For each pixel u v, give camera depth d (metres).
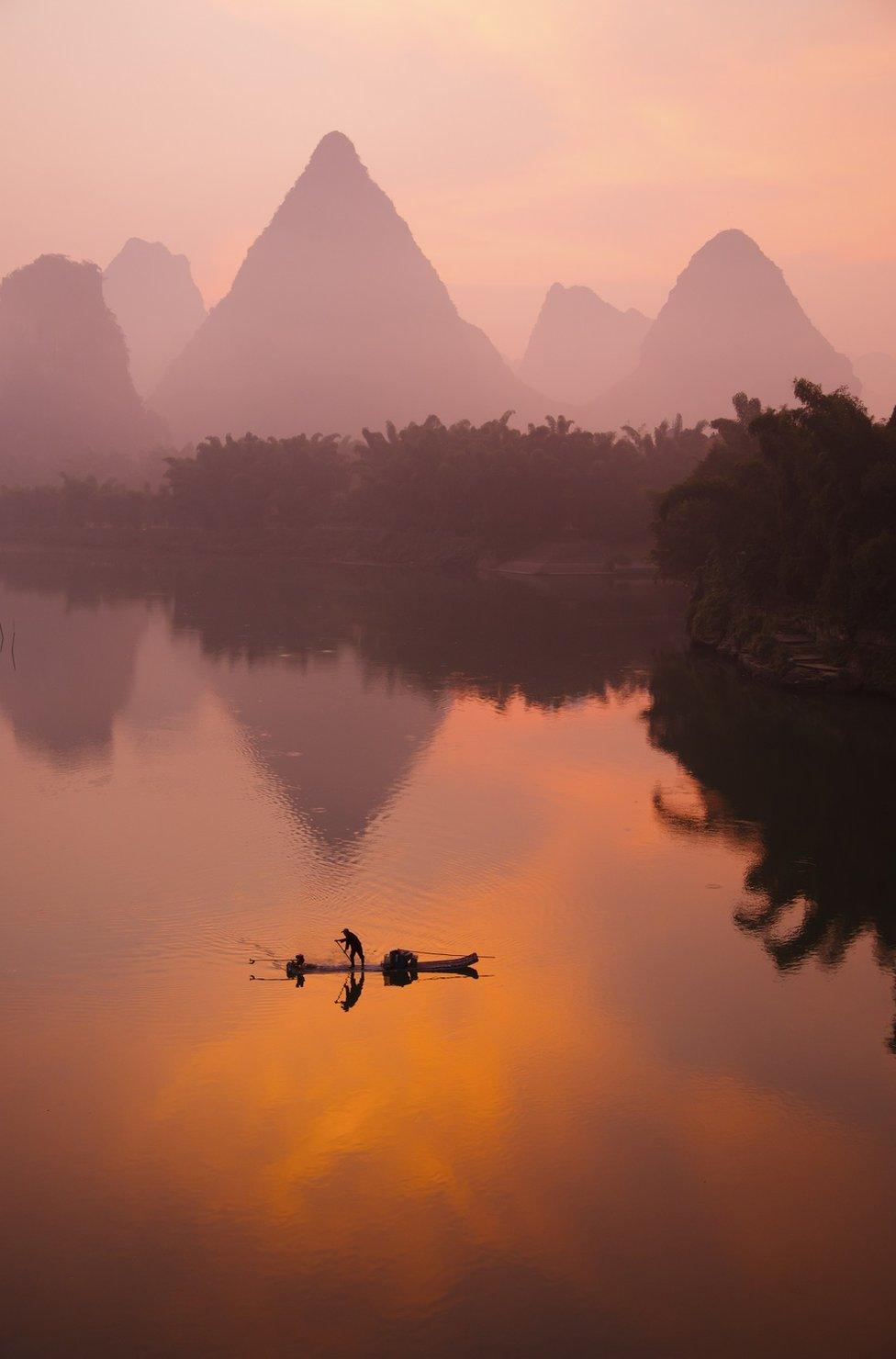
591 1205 16.92
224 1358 14.16
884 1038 21.78
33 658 67.56
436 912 27.80
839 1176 17.58
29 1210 16.78
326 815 35.75
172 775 40.69
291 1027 21.97
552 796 38.16
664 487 134.75
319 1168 17.70
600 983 24.02
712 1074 20.41
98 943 25.75
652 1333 14.56
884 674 55.25
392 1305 15.02
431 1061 20.80
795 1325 14.73
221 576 130.25
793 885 29.86
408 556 143.00
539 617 90.88
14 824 34.78
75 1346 14.32
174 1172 17.62
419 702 55.00
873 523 57.16
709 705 54.22
